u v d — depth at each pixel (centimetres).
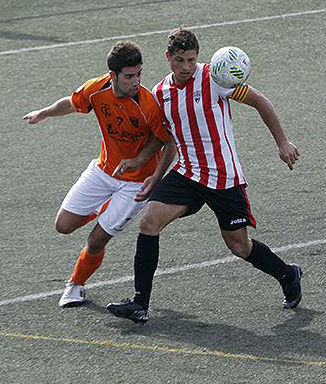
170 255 2386
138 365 1933
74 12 4219
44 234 2519
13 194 2758
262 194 2711
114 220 2123
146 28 4053
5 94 3503
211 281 2259
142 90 2038
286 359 1936
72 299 2164
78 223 2184
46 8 4272
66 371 1919
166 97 2006
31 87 3556
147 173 2128
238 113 3288
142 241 2017
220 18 4141
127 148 2095
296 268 2117
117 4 4300
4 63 3766
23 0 4381
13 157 3006
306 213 2595
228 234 2041
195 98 1981
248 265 2325
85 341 2023
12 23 4131
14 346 2011
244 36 3972
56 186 2803
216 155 1995
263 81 3569
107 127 2083
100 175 2144
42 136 3153
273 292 2200
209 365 1925
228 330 2050
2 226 2567
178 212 2019
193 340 2014
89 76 3641
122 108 2039
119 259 2373
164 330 2056
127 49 1975
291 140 3092
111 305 2036
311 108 3338
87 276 2173
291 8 4228
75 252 2420
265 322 2078
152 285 2245
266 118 1997
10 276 2306
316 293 2191
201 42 3922
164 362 1939
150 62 3731
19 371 1923
